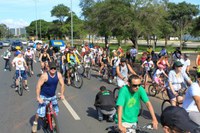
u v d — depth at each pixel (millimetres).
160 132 8125
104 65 20250
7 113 10484
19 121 9453
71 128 8648
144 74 18031
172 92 8414
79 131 8352
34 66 27969
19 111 10758
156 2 33594
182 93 8477
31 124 9094
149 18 32750
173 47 67875
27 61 20594
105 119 9578
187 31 76812
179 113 2490
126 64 11250
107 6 35312
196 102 5719
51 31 101688
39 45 25094
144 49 58281
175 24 70250
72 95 13836
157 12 33062
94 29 47594
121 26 33250
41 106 7844
